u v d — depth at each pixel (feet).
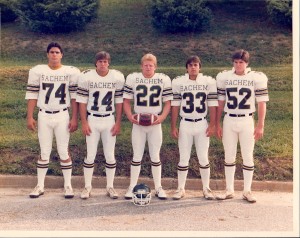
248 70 20.42
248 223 18.15
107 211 19.38
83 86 20.31
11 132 26.76
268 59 36.83
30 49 38.63
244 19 41.70
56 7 39.42
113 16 42.32
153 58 20.24
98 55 20.12
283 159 24.25
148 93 20.30
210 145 25.30
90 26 41.11
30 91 20.51
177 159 24.20
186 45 38.52
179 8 39.06
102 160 24.13
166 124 27.91
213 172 23.65
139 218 18.58
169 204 20.34
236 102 20.20
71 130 20.83
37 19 40.24
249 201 20.56
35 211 19.30
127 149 24.99
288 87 32.04
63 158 20.98
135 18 41.98
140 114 20.20
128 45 38.68
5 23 42.09
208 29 40.22
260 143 25.62
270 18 40.86
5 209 19.51
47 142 20.86
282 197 21.67
